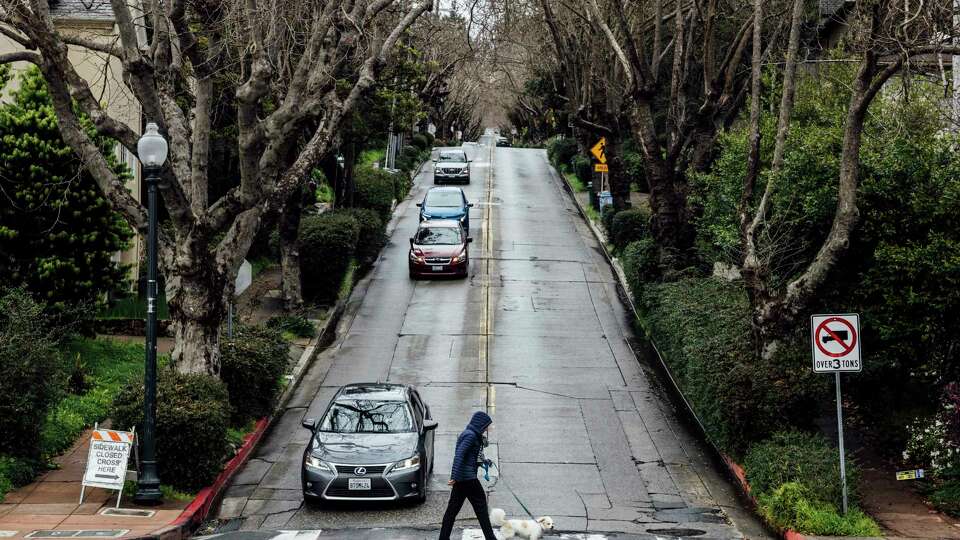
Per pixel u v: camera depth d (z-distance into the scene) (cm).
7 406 1572
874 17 1545
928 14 1614
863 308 1767
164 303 2914
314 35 1842
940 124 2038
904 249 1667
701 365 1927
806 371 1725
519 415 2108
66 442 1786
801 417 1725
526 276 3500
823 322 1454
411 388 1794
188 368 1806
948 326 1688
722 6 3500
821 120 2417
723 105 2750
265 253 3709
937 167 1750
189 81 2622
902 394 1886
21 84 2331
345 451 1552
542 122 9069
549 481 1709
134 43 1658
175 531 1356
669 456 1878
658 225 2836
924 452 1656
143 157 1534
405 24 2048
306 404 2234
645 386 2352
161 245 1839
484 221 4562
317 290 3073
